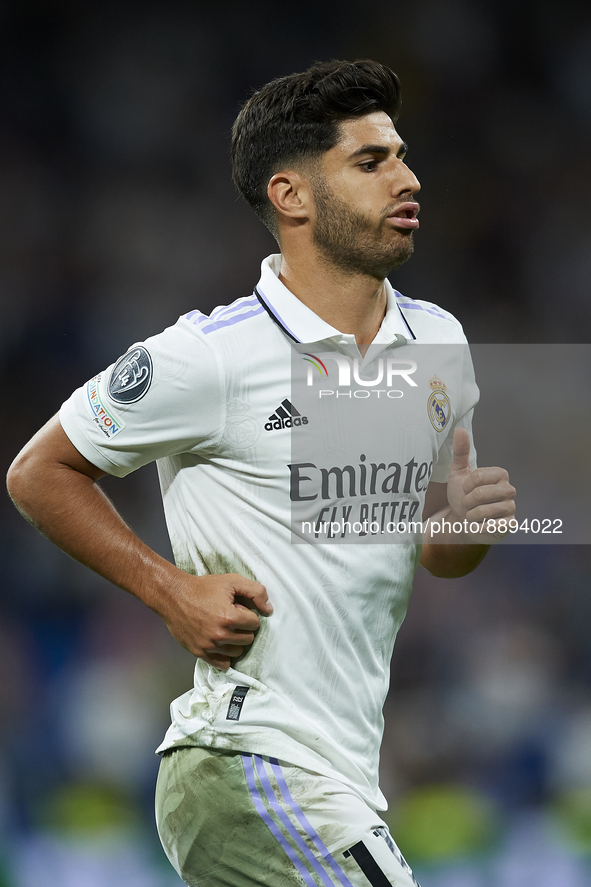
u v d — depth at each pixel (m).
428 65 43.38
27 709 28.16
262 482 8.40
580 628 32.06
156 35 42.47
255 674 8.33
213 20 42.94
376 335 8.93
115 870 21.73
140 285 40.03
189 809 8.41
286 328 8.48
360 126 8.50
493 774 27.23
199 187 41.62
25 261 39.59
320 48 43.56
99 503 8.65
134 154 41.47
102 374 8.68
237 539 8.45
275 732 8.21
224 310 8.76
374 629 8.73
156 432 8.33
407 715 29.12
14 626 31.12
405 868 8.11
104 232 40.44
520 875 22.52
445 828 24.86
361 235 8.51
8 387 37.78
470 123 43.19
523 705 29.66
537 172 42.84
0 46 41.41
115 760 26.91
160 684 29.00
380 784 26.89
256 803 8.12
